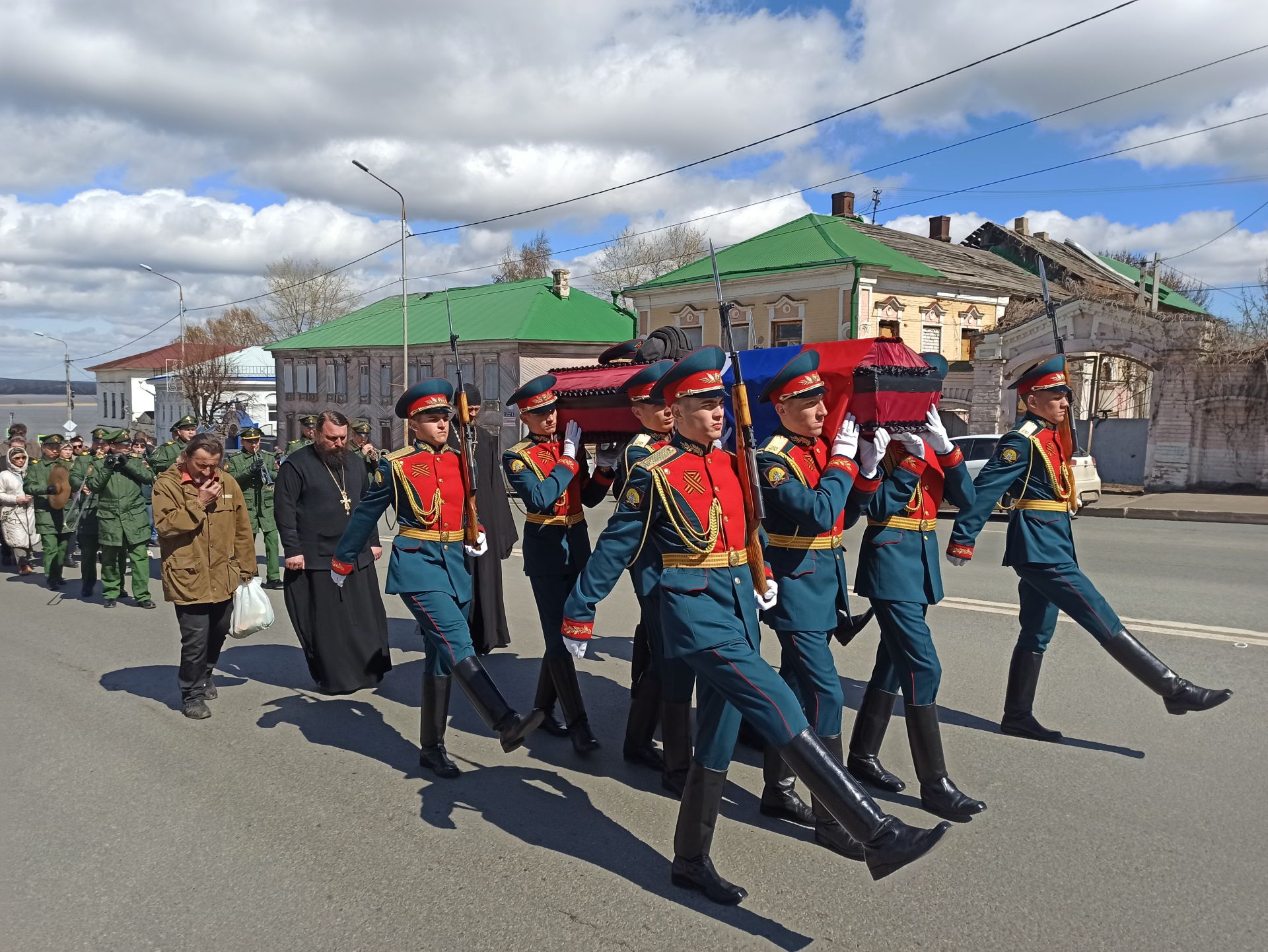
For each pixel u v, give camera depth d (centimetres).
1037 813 392
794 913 322
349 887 349
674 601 333
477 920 323
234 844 387
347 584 587
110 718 554
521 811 416
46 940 317
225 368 4472
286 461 590
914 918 316
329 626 580
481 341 3191
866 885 340
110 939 317
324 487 585
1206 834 369
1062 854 356
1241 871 340
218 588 549
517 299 3478
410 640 745
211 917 329
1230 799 401
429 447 463
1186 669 577
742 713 316
